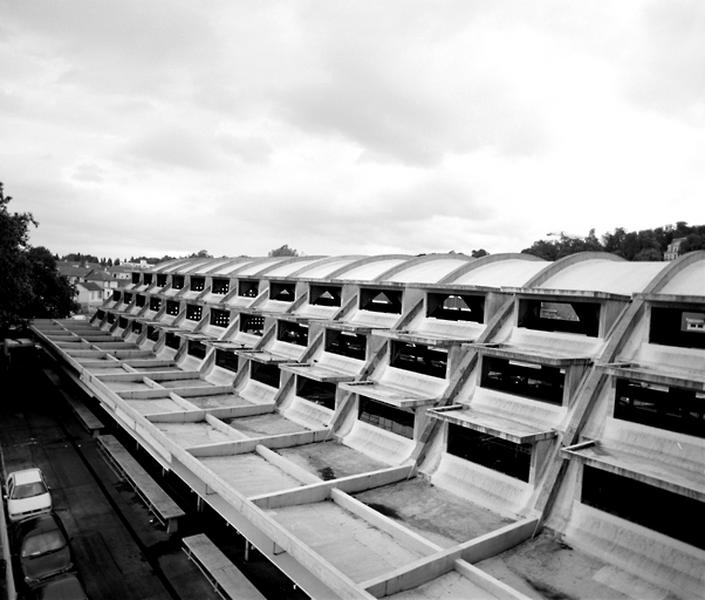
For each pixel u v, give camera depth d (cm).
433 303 2848
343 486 2064
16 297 4516
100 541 2355
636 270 2311
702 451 1594
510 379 2405
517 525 1736
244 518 1939
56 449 3531
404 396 2458
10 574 2003
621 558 1597
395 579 1400
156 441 2638
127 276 13988
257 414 3173
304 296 3816
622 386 1895
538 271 2572
